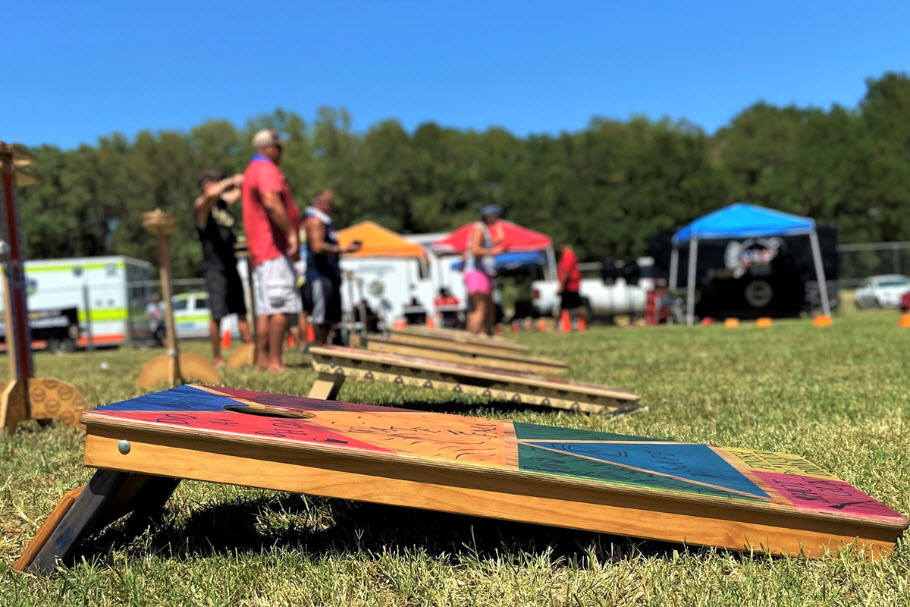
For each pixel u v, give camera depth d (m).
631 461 1.88
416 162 53.44
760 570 1.63
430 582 1.66
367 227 18.55
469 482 1.63
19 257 3.79
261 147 6.13
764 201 50.16
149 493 1.95
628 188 51.59
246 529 2.04
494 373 3.86
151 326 21.34
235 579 1.67
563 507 1.64
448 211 53.94
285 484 1.61
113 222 52.00
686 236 18.48
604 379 5.50
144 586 1.63
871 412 3.60
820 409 3.74
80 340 20.06
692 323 18.81
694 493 1.65
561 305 17.73
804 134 55.38
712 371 5.81
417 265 21.36
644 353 8.02
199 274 48.78
